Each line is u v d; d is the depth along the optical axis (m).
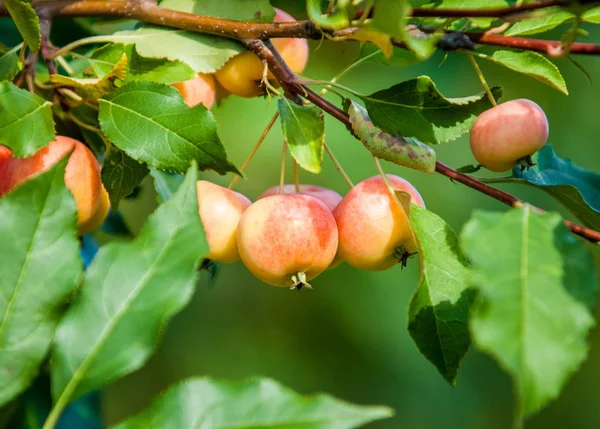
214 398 0.42
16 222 0.43
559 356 0.42
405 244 0.53
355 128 0.52
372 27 0.47
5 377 0.43
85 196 0.51
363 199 0.53
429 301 0.50
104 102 0.51
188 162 0.50
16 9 0.50
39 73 0.56
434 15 0.48
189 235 0.44
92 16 0.54
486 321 0.42
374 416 0.42
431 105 0.52
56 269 0.43
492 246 0.44
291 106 0.51
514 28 0.53
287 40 0.56
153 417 0.42
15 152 0.49
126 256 0.43
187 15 0.53
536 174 0.56
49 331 0.43
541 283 0.43
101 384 0.42
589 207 0.52
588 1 0.46
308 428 0.42
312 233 0.52
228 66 0.54
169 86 0.50
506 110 0.53
